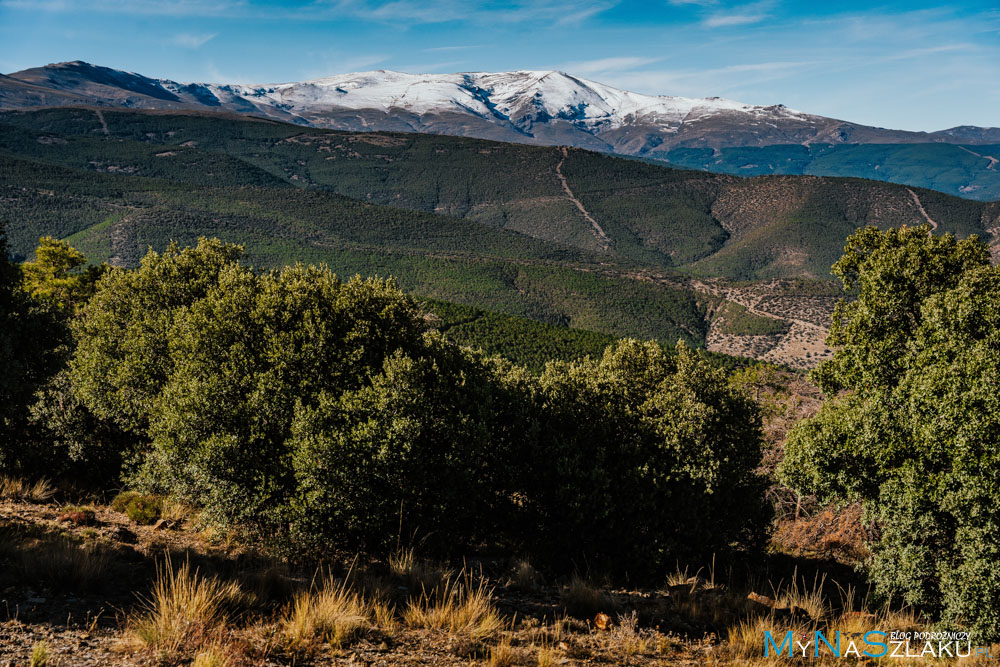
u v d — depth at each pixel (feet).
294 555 34.65
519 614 27.73
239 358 40.81
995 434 31.81
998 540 31.78
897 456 36.76
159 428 39.22
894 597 38.81
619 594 35.29
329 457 35.09
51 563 23.56
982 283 38.55
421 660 20.92
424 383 41.65
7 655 17.22
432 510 39.75
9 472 45.14
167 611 20.43
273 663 19.15
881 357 42.04
